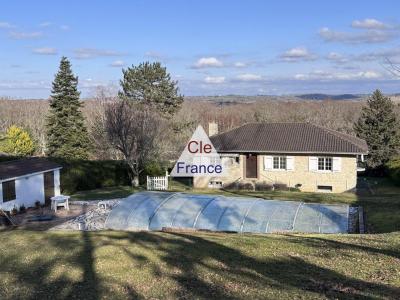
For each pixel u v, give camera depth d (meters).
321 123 81.00
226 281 10.30
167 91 64.50
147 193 25.16
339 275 10.39
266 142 39.84
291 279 10.25
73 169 38.28
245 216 20.95
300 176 38.59
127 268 11.77
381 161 53.75
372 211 23.55
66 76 52.44
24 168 31.23
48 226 24.17
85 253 13.62
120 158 50.53
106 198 34.72
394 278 9.98
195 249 13.69
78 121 52.66
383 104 55.34
